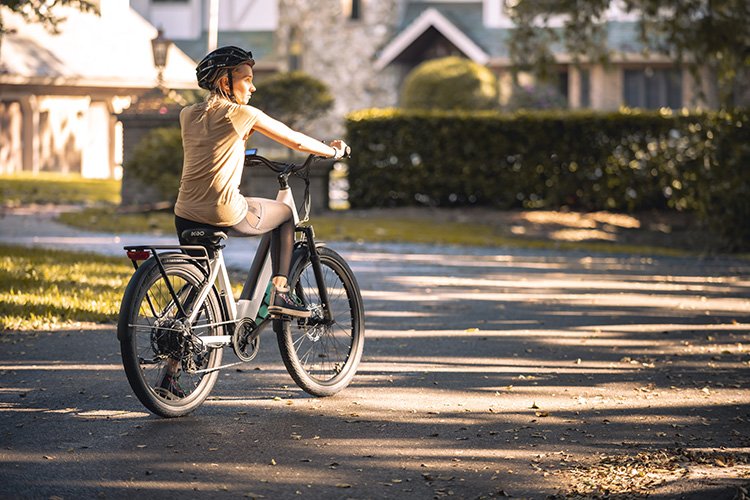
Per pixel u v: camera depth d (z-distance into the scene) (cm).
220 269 679
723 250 1981
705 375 820
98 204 2497
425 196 2566
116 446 595
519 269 1586
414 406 702
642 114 2469
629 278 1499
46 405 686
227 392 736
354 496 517
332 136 4584
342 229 2072
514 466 567
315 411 685
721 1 2116
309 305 729
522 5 2248
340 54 4597
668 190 2470
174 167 2405
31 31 3822
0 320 959
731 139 1966
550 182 2519
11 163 3728
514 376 807
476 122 2538
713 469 544
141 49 4062
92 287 1162
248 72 663
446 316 1109
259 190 2358
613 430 645
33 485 524
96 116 3925
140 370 635
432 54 4447
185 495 514
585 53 2277
